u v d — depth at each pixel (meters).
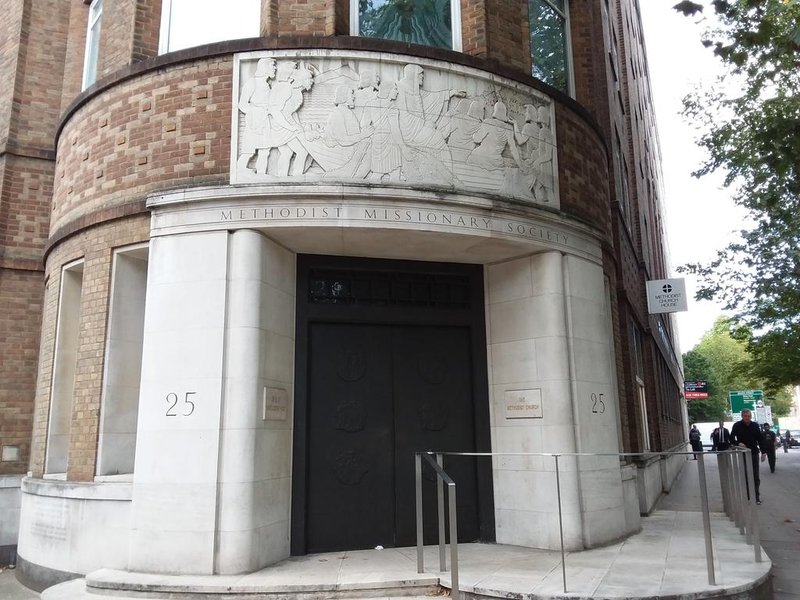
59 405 8.88
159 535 6.89
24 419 10.43
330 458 8.17
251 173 7.66
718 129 16.27
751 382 31.92
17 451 10.28
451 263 9.11
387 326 8.75
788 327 19.66
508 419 8.73
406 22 8.98
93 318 8.10
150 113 8.16
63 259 8.91
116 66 8.98
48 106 11.44
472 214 7.96
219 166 7.73
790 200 14.65
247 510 6.89
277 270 7.90
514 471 8.57
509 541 8.45
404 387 8.67
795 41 7.42
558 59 10.83
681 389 53.03
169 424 7.12
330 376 8.38
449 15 9.21
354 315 8.56
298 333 8.27
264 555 7.06
